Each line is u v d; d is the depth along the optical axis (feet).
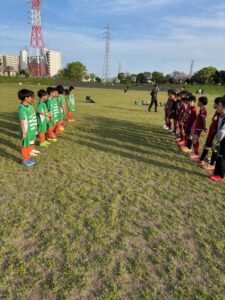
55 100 29.43
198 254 11.41
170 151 26.48
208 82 272.51
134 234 12.54
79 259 10.82
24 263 10.48
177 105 32.65
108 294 9.23
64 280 9.76
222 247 11.89
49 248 11.37
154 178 19.44
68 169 20.48
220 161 19.19
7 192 16.31
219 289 9.65
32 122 20.77
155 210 14.83
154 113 54.39
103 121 41.70
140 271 10.31
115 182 18.37
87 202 15.33
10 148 25.00
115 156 24.17
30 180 18.19
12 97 77.10
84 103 69.51
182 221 13.87
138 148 27.04
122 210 14.65
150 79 310.04
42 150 25.16
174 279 10.02
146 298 9.16
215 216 14.49
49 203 15.08
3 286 9.44
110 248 11.53
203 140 32.30
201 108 23.90
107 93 119.44
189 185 18.49
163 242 12.09
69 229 12.74
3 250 11.18
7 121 37.83
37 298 9.00
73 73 338.34
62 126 33.99
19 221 13.24
